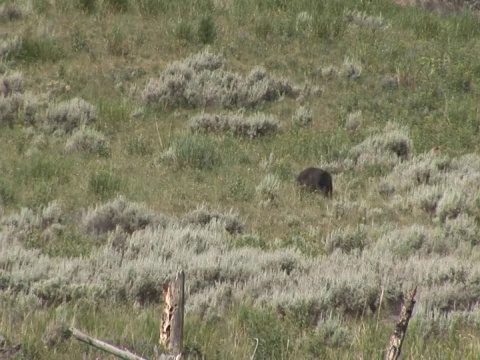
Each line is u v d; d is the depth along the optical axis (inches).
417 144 2701.8
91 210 2167.8
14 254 1761.8
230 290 1647.4
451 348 1341.0
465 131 2768.2
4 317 1322.6
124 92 2876.5
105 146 2544.3
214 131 2728.8
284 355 1243.8
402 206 2329.0
